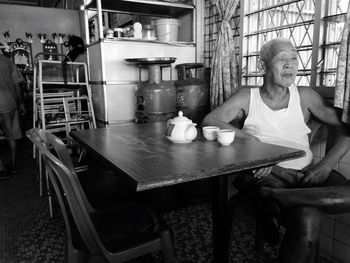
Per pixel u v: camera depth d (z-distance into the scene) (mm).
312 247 1198
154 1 3293
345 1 2004
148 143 1622
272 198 1379
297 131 1826
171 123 1618
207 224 2334
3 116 3553
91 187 1896
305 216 1215
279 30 2566
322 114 1800
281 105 1857
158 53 3451
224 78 2877
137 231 1283
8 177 3516
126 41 3260
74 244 1225
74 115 3506
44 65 4820
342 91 1624
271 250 1992
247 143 1575
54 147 1494
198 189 2670
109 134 1942
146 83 3037
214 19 3463
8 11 5359
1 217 2523
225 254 1554
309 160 1808
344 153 1646
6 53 5434
